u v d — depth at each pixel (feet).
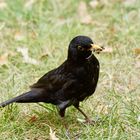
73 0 52.54
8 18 49.80
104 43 46.09
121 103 36.99
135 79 40.65
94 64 33.58
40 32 47.14
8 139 34.06
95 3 52.47
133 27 47.57
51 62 43.19
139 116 35.12
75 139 33.91
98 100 37.83
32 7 51.44
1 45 45.70
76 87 33.63
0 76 41.39
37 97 33.96
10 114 35.81
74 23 49.39
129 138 33.50
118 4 52.01
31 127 35.12
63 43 45.50
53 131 34.65
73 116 36.24
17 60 43.39
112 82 40.22
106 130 34.19
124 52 44.04
